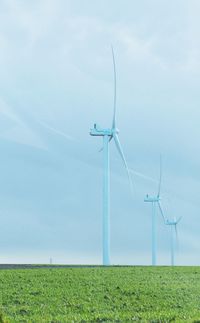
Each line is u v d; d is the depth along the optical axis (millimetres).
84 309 34781
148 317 30297
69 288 41406
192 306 37625
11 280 43781
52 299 37375
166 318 29812
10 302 36531
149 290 41844
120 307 36469
